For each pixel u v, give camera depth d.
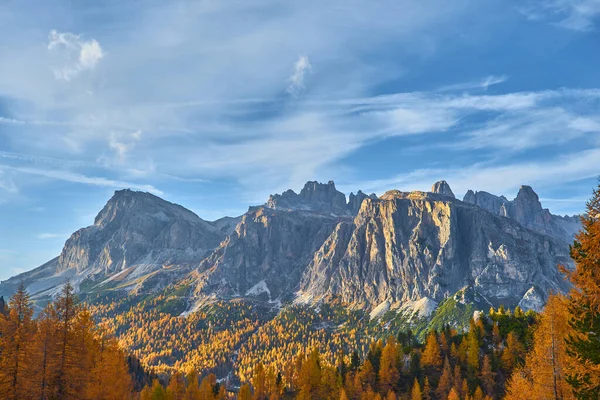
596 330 27.42
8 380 47.34
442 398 120.94
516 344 121.56
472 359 126.94
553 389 35.62
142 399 102.81
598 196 27.94
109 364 64.88
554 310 36.91
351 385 140.75
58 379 50.19
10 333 48.72
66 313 52.81
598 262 27.34
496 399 110.88
